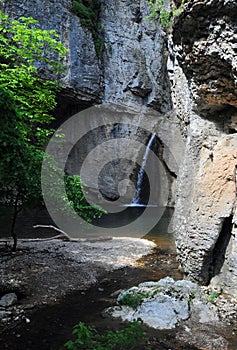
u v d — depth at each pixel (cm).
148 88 1970
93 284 600
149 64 2009
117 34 1950
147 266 726
